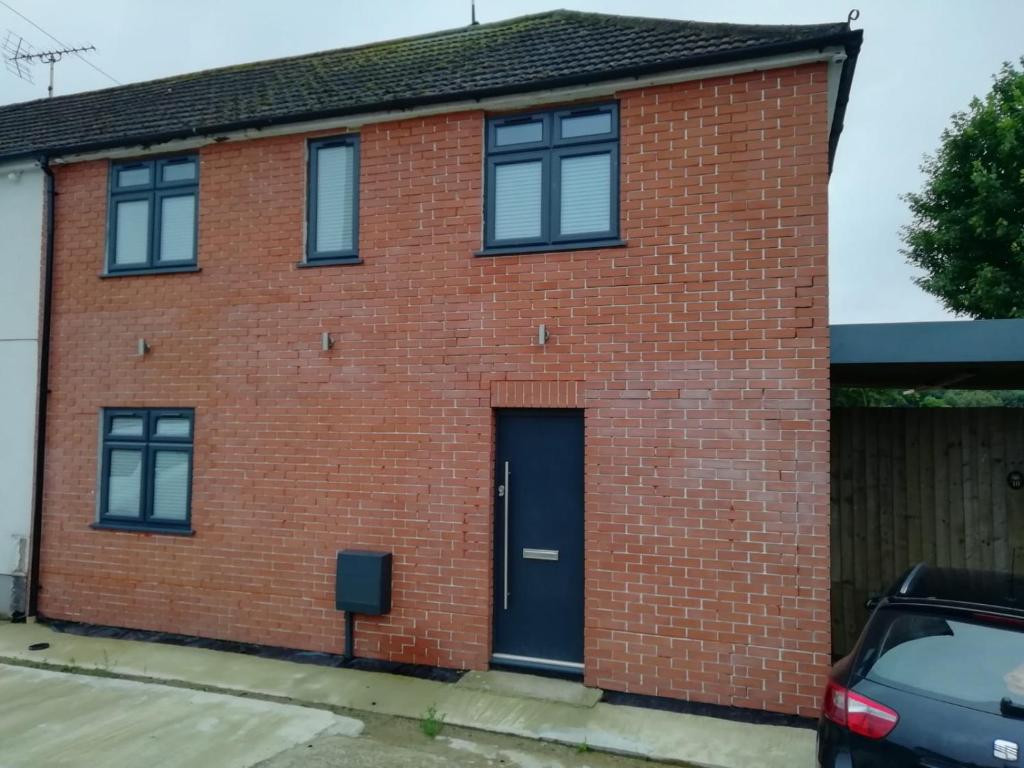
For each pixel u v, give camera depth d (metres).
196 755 4.79
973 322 5.32
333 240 7.21
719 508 5.71
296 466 7.06
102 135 8.47
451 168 6.73
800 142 5.73
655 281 6.02
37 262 8.29
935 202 15.38
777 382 5.65
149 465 7.74
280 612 7.04
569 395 6.18
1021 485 6.31
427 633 6.51
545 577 6.33
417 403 6.67
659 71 5.99
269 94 8.37
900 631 3.58
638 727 5.23
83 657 6.79
